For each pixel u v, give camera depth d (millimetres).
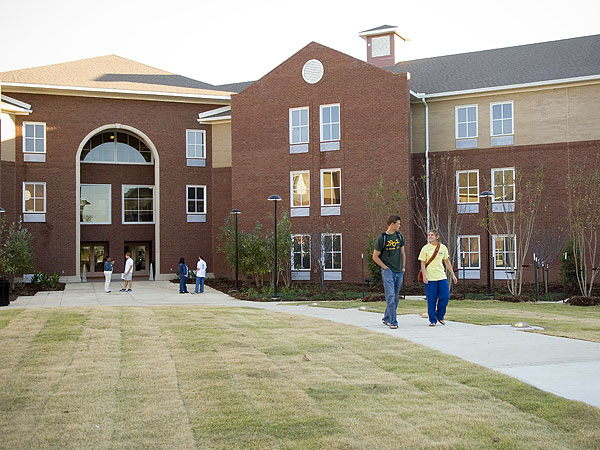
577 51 31953
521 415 6000
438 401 6504
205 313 14617
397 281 11484
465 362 8125
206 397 6773
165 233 37500
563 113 29375
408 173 29891
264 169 33375
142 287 32375
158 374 7832
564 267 26016
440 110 31734
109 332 11164
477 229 30562
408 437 5469
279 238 29547
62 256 35812
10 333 11070
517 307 19406
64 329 11469
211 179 38375
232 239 30922
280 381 7391
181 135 38000
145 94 36875
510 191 29750
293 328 11594
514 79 30500
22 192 35219
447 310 15992
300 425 5832
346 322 12672
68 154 36156
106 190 39344
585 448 5160
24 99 35500
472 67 33656
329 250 29109
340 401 6555
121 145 39562
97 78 37500
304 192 32500
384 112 30531
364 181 30891
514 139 30266
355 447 5285
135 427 5879
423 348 9109
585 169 28812
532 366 7965
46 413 6324
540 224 29375
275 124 33188
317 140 32156
